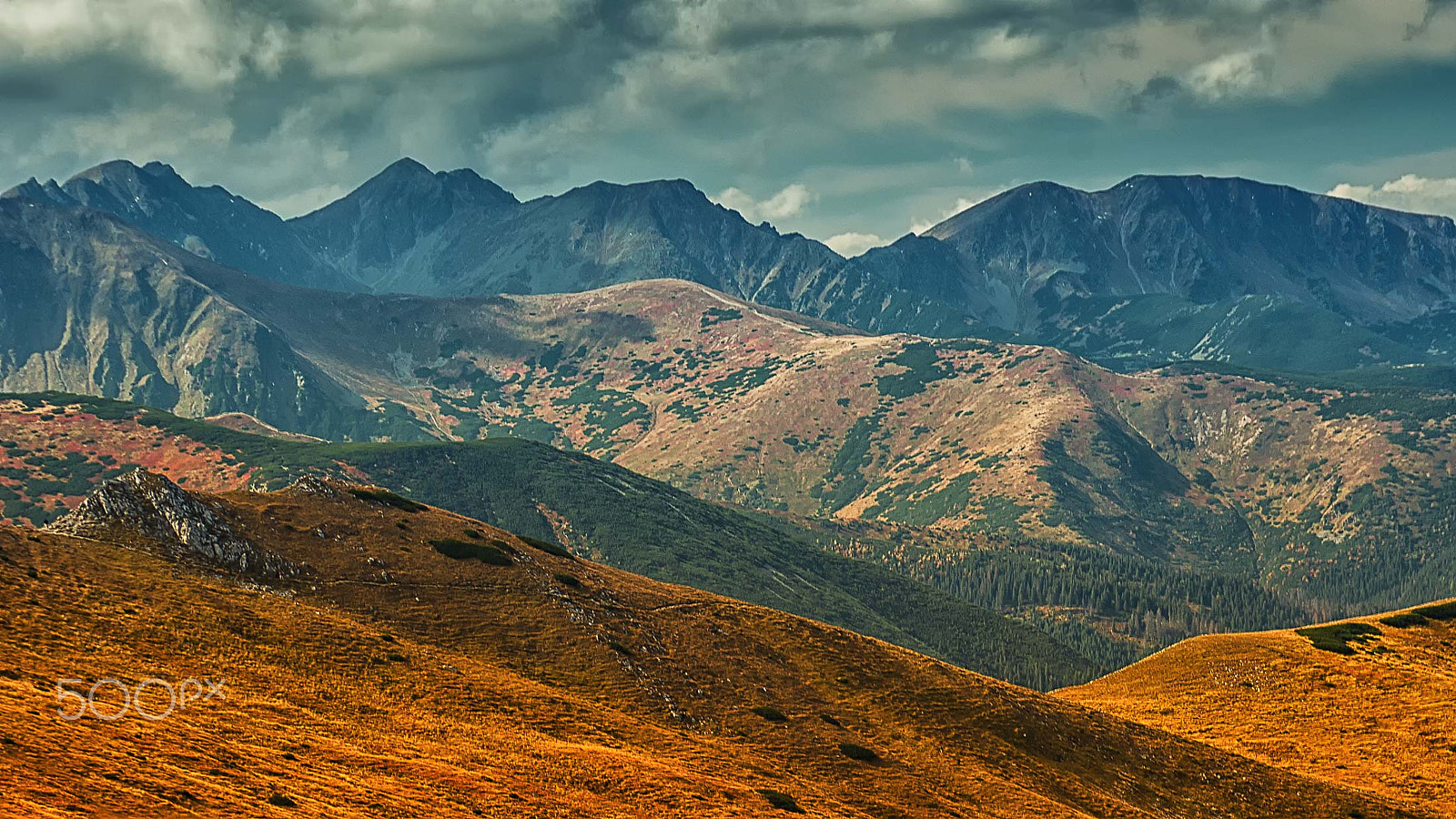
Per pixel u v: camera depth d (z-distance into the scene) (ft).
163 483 491.72
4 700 280.51
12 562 399.65
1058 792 461.37
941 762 456.86
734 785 372.17
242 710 333.01
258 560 479.41
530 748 361.30
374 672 399.65
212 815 243.19
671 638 510.99
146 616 390.83
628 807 329.93
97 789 239.30
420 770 318.04
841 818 371.35
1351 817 490.90
